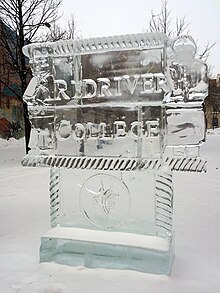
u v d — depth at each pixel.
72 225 4.01
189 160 3.46
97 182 3.90
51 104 3.92
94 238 3.70
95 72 3.77
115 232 3.82
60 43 3.83
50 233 3.85
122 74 3.68
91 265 3.68
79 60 3.82
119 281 3.34
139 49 3.61
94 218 3.91
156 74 3.56
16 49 14.66
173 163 3.51
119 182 3.82
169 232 3.66
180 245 4.39
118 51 3.68
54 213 4.06
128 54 3.65
